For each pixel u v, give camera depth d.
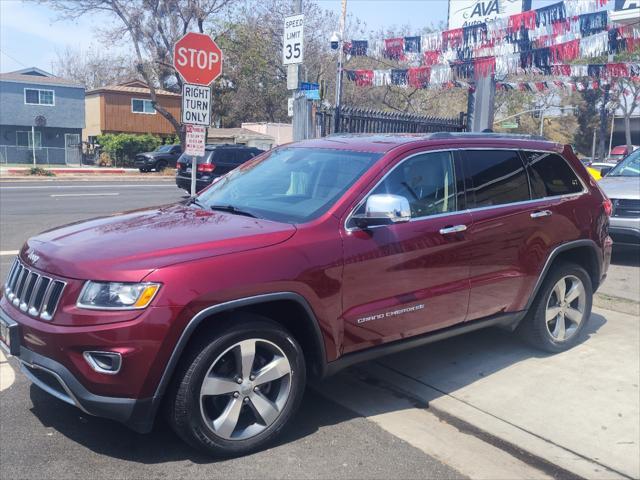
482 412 4.34
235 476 3.49
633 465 3.72
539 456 3.78
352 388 4.80
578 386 4.81
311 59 37.03
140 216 4.41
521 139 5.36
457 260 4.55
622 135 55.41
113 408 3.32
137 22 34.53
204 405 3.53
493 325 5.12
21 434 3.87
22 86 43.56
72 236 3.94
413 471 3.64
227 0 36.28
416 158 4.53
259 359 3.77
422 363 5.27
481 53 11.29
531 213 5.09
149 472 3.50
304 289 3.73
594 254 5.75
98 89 46.69
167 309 3.29
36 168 32.00
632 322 6.41
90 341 3.26
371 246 4.05
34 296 3.58
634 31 9.94
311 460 3.71
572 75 12.44
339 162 4.54
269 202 4.43
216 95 48.44
